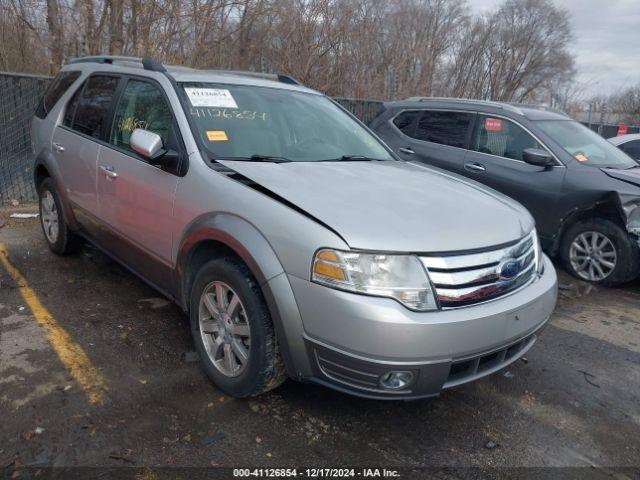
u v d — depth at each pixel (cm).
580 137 647
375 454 280
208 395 320
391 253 258
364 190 313
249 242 284
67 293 452
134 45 1037
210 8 1073
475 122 667
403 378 261
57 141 494
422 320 253
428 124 712
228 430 290
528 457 288
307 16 1243
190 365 351
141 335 387
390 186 329
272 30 1235
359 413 313
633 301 536
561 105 2077
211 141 351
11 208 734
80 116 475
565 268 599
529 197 603
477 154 652
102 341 375
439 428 306
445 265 264
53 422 285
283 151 378
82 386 320
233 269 298
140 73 414
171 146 355
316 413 310
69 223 490
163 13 1023
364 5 1373
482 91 2919
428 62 1683
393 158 440
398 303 254
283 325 273
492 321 270
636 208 530
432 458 281
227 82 411
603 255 566
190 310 340
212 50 1143
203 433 286
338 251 258
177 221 339
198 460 266
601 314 499
